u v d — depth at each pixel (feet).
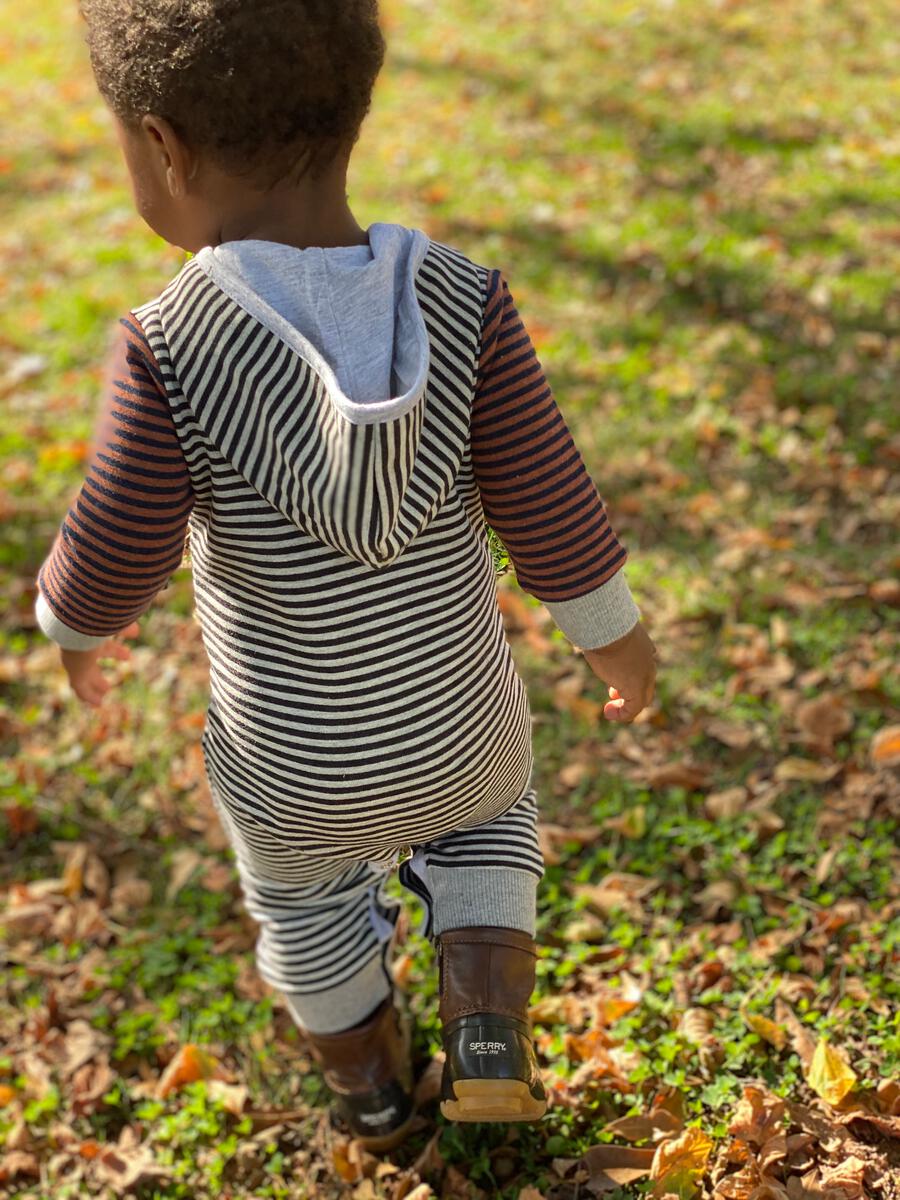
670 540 12.75
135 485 5.14
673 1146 6.76
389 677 5.32
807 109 22.88
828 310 16.26
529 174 21.86
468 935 5.92
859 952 8.16
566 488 5.35
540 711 10.97
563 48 27.68
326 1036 7.14
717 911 8.77
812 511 12.76
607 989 8.24
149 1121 7.97
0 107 28.60
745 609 11.62
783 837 9.16
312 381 4.82
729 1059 7.50
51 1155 7.84
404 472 4.78
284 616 5.28
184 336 5.03
